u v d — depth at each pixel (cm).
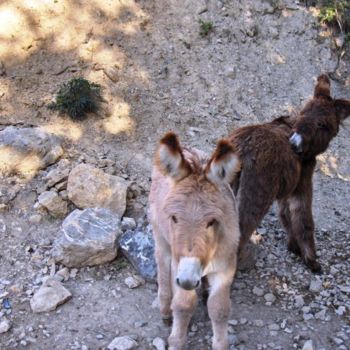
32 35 337
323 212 306
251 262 252
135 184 287
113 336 210
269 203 225
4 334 209
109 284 235
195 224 157
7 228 256
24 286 231
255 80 371
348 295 242
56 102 314
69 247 237
